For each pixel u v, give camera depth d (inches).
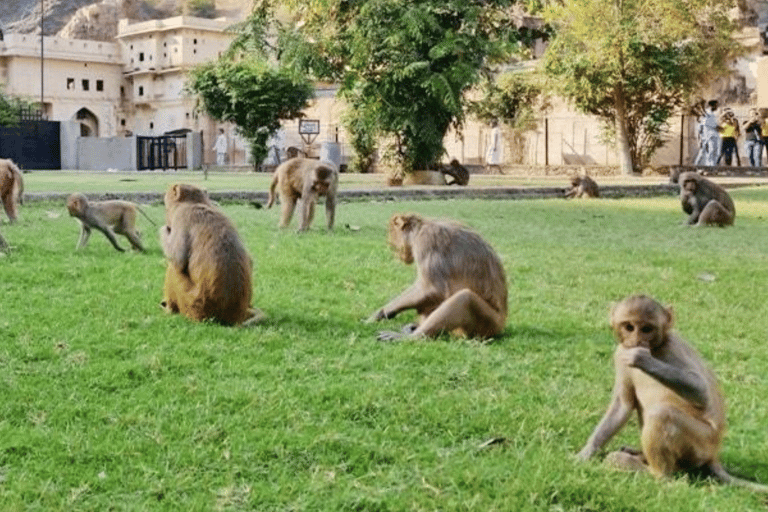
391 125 878.4
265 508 128.4
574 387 188.9
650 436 135.2
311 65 871.1
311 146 1753.2
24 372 185.3
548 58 1182.3
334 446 150.3
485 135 1518.2
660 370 128.2
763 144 1174.3
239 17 4510.3
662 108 1197.1
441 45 831.1
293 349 209.3
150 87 2893.7
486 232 465.1
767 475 146.4
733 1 1219.9
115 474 137.5
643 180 1050.1
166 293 237.9
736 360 217.3
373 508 129.0
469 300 219.0
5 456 143.4
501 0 892.6
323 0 858.1
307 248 368.8
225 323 228.5
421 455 147.8
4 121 1840.6
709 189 523.5
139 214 517.7
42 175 1167.0
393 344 215.0
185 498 130.7
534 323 246.2
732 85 1419.8
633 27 1122.7
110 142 1620.3
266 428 157.4
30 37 2844.5
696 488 134.7
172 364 193.0
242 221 475.2
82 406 165.8
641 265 354.3
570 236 455.2
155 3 4571.9
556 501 131.3
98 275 293.1
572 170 1280.8
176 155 1628.9
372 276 308.0
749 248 420.2
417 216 229.0
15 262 312.0
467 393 181.0
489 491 134.0
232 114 1551.4
